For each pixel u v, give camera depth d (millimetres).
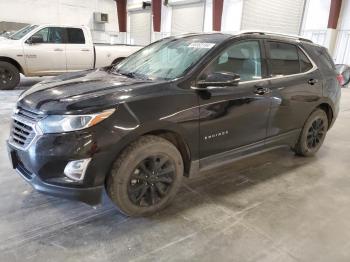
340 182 3287
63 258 1985
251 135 3008
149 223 2400
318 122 3877
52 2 16328
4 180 2982
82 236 2209
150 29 17969
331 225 2480
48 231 2246
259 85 2963
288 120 3385
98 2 18016
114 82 2557
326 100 3770
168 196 2549
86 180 2090
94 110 2066
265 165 3652
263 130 3117
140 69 3053
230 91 2713
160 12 16906
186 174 2682
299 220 2529
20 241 2121
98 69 3402
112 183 2227
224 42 2816
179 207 2643
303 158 3938
